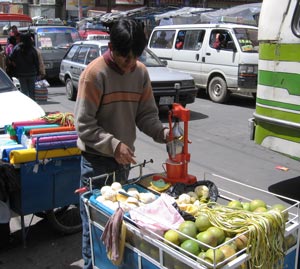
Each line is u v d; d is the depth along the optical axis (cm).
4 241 383
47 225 427
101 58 264
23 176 356
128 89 271
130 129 282
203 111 1060
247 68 1079
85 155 283
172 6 2827
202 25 1215
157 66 1028
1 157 368
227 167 633
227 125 908
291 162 664
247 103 1176
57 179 374
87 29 2453
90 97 260
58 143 364
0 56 1073
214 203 245
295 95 447
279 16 458
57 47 1504
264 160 671
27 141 374
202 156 686
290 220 240
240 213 223
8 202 371
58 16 3784
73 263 363
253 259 208
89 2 3431
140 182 283
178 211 235
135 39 244
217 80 1162
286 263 238
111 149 256
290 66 449
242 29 1138
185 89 953
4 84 600
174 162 276
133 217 228
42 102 1127
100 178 280
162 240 215
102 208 247
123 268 243
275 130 479
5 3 3906
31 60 945
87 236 283
